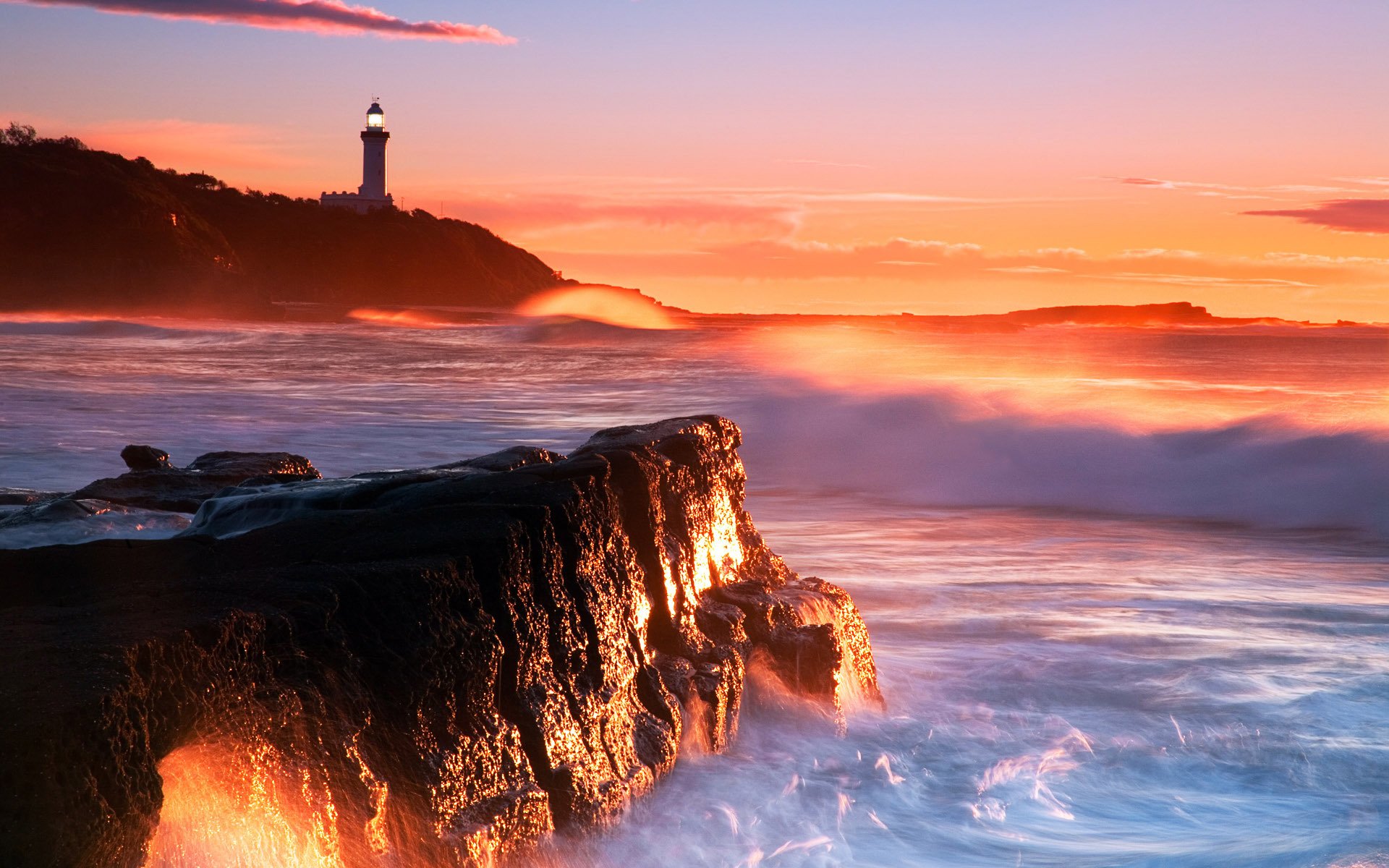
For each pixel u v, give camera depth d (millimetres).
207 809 2826
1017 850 4672
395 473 5961
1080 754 5809
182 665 2844
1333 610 9000
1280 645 7875
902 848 4684
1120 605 9188
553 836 4031
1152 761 5707
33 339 69000
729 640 5836
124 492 6766
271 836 2961
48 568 4043
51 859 2242
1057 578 10336
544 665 4305
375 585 3635
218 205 192375
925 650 7828
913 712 6500
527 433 23312
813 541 12430
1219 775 5555
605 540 5035
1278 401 23500
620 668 4828
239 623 3100
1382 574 10664
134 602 3250
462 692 3785
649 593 5469
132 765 2479
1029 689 6926
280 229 192500
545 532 4484
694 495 6238
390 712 3506
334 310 156625
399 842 3396
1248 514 14625
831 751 5723
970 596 9492
